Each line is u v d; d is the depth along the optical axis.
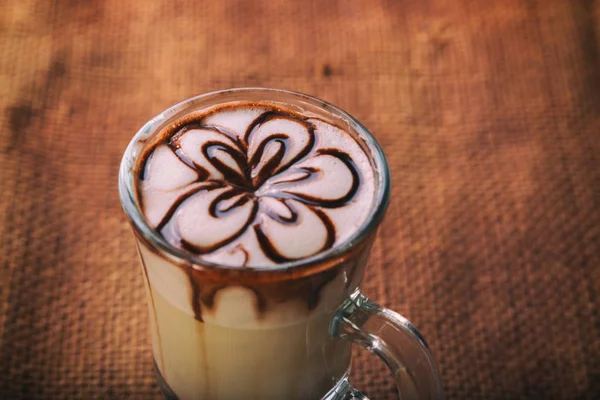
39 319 0.43
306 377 0.37
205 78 0.51
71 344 0.42
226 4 0.55
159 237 0.34
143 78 0.51
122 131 0.49
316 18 0.54
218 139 0.37
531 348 0.43
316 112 0.38
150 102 0.50
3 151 0.47
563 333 0.44
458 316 0.44
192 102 0.38
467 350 0.43
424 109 0.51
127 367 0.42
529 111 0.51
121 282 0.44
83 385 0.41
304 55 0.53
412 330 0.36
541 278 0.45
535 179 0.48
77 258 0.44
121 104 0.50
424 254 0.46
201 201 0.35
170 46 0.53
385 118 0.50
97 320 0.43
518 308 0.44
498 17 0.55
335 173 0.36
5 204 0.46
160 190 0.36
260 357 0.36
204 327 0.36
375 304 0.37
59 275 0.44
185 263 0.33
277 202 0.36
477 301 0.44
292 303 0.34
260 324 0.35
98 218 0.46
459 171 0.48
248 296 0.34
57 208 0.46
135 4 0.54
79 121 0.49
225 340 0.36
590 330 0.44
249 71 0.52
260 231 0.35
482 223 0.47
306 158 0.37
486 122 0.50
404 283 0.45
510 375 0.42
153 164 0.36
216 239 0.34
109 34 0.53
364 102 0.51
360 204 0.36
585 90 0.52
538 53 0.53
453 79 0.52
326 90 0.51
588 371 0.43
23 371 0.41
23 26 0.53
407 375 0.36
